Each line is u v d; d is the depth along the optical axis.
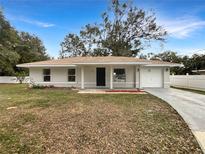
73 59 21.62
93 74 20.28
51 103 10.52
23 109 8.91
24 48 37.25
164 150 4.60
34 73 20.52
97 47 36.41
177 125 6.41
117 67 20.19
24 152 4.45
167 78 20.36
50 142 4.99
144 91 16.91
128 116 7.52
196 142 5.06
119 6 33.75
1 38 28.62
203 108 9.10
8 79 30.97
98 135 5.46
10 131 5.82
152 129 5.99
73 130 5.87
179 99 11.97
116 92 16.19
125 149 4.61
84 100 11.59
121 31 34.34
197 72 37.78
